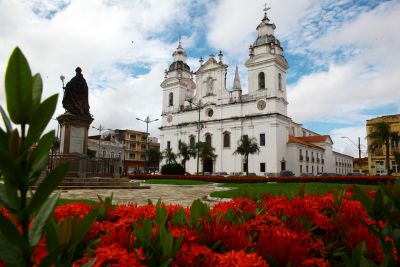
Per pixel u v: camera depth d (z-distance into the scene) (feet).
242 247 5.67
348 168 250.37
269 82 146.20
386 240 6.28
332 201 10.66
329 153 196.95
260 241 5.66
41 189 3.57
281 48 155.12
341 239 7.38
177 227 6.55
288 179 83.20
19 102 3.49
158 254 5.18
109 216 8.39
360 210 8.63
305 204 9.25
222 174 144.56
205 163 160.15
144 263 5.08
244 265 4.32
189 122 167.12
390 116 149.79
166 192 56.08
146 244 5.36
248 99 151.74
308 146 162.30
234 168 149.18
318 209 10.03
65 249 4.29
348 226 7.55
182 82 177.88
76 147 56.39
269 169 139.03
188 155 146.00
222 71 162.30
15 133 3.41
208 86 167.12
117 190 55.26
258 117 145.18
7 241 3.64
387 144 108.99
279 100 145.38
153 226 6.64
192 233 6.04
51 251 3.65
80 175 55.47
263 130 143.43
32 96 3.60
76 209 8.06
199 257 4.92
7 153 3.39
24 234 3.63
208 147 140.46
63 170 3.65
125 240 5.51
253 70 151.43
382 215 7.23
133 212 8.48
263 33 155.22
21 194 3.60
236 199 11.16
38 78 3.76
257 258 4.58
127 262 4.47
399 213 7.09
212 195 43.83
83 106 57.82
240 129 149.38
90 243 5.92
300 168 150.30
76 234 4.30
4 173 3.44
